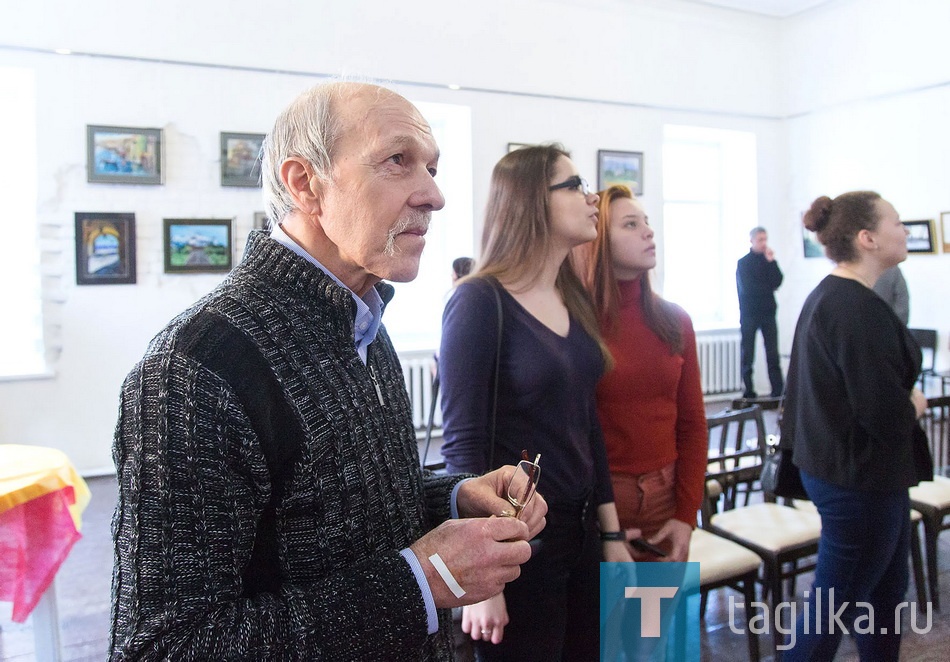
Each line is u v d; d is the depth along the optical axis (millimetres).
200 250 5172
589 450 1445
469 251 6262
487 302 1366
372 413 824
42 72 4727
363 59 5676
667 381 1642
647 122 7066
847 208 1741
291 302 778
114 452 675
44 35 4719
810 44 7570
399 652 703
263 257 794
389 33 5773
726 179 8109
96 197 4891
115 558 659
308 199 792
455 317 1379
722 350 7461
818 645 1744
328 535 744
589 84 6723
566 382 1353
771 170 7898
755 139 7773
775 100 7871
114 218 4914
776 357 6988
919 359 1691
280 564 732
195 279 5195
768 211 7906
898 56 6766
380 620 692
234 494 672
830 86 7410
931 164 6543
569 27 6586
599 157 6789
